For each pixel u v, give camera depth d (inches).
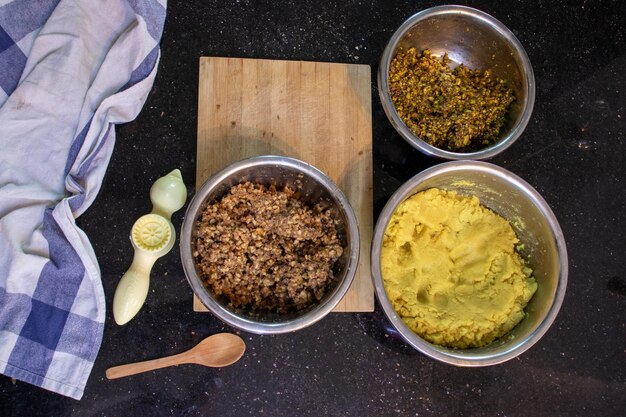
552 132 36.3
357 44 35.7
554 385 34.3
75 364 31.7
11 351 31.3
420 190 32.6
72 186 32.2
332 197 31.0
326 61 35.4
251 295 31.6
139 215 33.6
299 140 34.0
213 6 35.2
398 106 33.5
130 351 32.6
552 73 36.7
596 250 35.6
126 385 32.4
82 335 31.9
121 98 32.6
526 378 34.2
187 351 32.6
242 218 31.9
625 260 35.6
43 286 31.8
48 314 31.8
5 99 32.8
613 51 36.9
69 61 32.5
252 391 32.9
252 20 35.3
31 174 32.3
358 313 33.8
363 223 33.8
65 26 32.7
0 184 31.8
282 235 31.8
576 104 36.6
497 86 34.5
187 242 29.4
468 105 33.8
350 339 33.6
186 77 34.6
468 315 31.6
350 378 33.4
